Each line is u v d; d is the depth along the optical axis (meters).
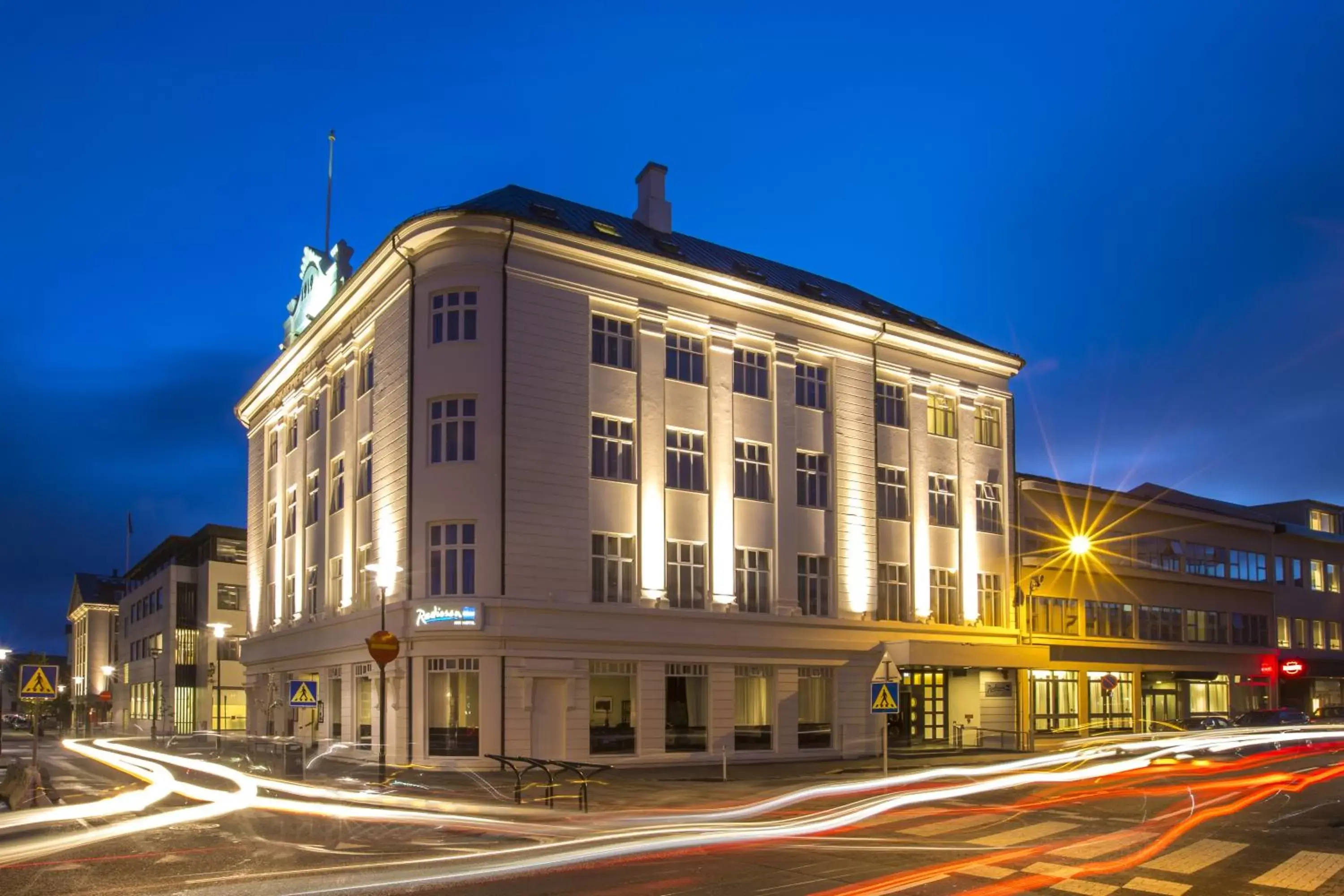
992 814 19.45
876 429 39.62
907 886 12.34
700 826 17.83
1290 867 13.62
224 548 73.38
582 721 30.80
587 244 32.69
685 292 34.97
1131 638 48.22
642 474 33.12
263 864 14.06
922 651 36.97
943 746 39.81
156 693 76.44
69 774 32.50
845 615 37.28
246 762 32.81
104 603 105.56
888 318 42.25
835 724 36.53
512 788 25.33
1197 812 19.33
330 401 39.50
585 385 32.38
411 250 32.31
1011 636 42.44
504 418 30.70
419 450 31.33
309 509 41.09
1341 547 63.16
